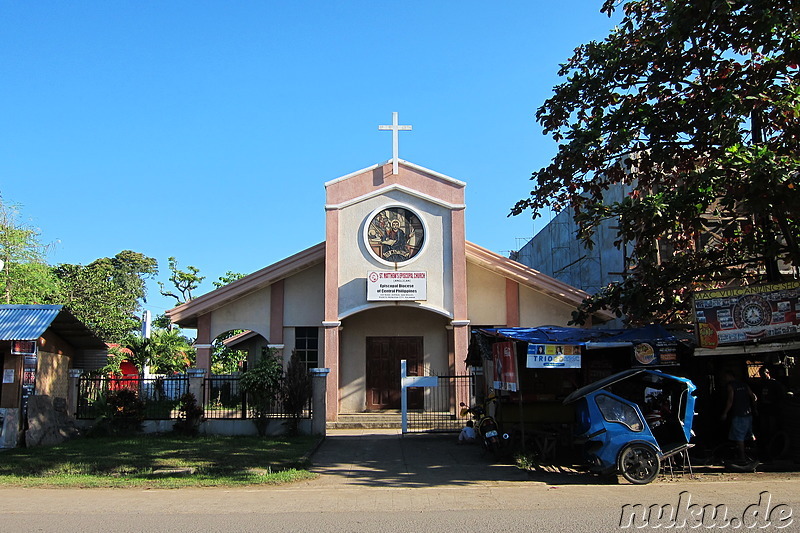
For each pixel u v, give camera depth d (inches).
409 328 824.3
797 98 426.9
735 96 442.0
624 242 517.0
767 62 458.3
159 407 698.8
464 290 757.3
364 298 758.5
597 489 380.2
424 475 439.2
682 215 463.8
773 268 517.3
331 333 752.3
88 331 657.6
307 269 818.2
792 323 432.8
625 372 426.3
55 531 281.6
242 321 807.1
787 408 444.5
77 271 1413.6
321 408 637.9
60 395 655.1
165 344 1181.1
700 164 520.4
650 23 512.1
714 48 478.9
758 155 409.7
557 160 526.3
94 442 591.5
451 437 628.4
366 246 767.1
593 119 514.3
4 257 1049.5
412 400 807.1
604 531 271.4
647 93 500.1
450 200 775.1
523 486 395.5
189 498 365.7
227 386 721.6
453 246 765.9
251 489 394.0
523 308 805.2
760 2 415.5
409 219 776.9
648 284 536.7
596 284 1080.2
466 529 276.8
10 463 483.8
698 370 499.2
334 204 772.0
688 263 545.3
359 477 433.7
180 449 542.9
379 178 780.0
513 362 478.9
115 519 307.4
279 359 792.3
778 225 499.8
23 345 587.2
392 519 301.0
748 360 513.7
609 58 521.7
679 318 572.4
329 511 323.9
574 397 419.5
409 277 755.4
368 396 810.8
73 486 405.7
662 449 417.1
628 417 403.9
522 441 475.5
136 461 486.3
